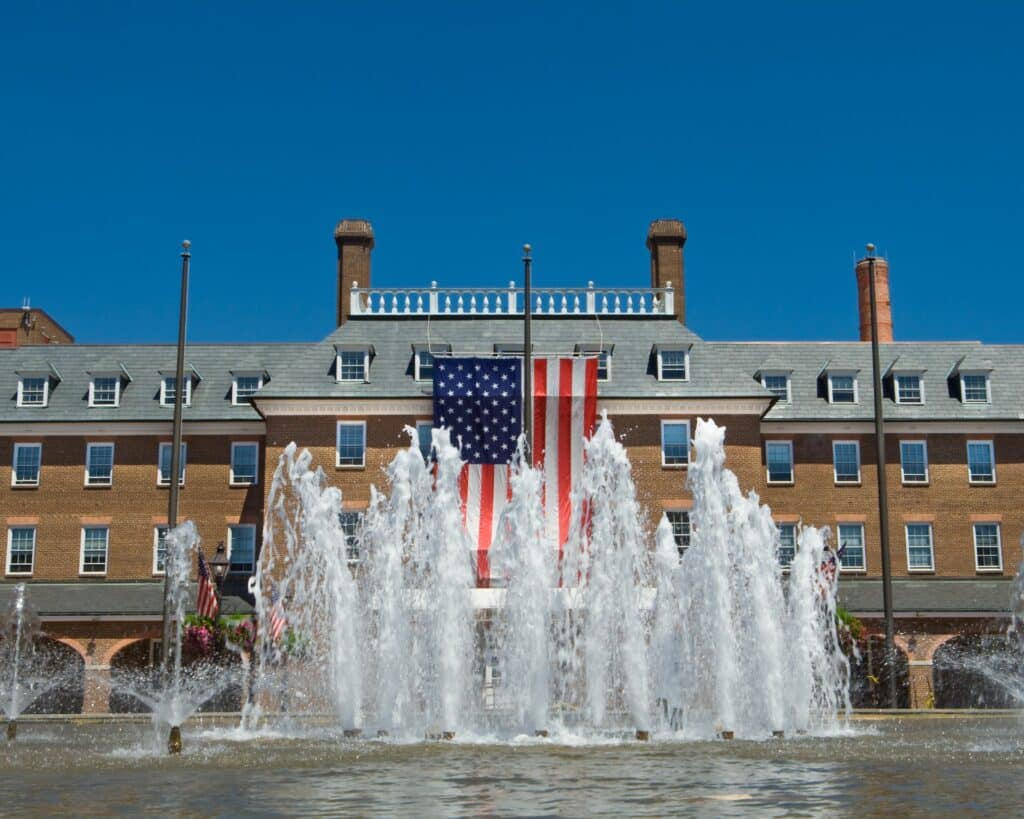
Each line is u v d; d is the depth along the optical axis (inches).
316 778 800.3
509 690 1317.7
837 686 1899.6
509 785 749.9
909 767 854.5
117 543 2418.8
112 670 2208.4
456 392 2234.3
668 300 2546.8
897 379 2513.5
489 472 2210.9
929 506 2442.2
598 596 1305.4
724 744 1063.0
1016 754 959.6
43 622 2187.5
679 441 2336.4
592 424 2242.9
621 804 660.1
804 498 2448.3
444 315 2514.8
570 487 2212.1
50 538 2418.8
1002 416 2461.9
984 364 2495.1
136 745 1136.2
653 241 2726.4
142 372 2564.0
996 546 2432.3
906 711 1769.2
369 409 2332.7
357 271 2672.2
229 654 2033.7
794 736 1179.3
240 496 2433.6
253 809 652.1
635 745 1049.5
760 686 1256.8
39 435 2453.2
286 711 1695.4
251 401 2330.2
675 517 2309.3
